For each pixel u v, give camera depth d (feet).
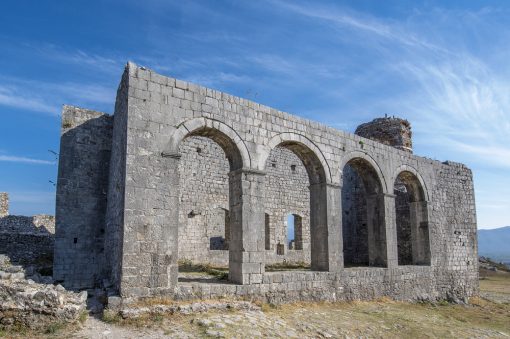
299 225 103.24
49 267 59.36
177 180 46.88
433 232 81.82
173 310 41.22
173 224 45.65
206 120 50.52
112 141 58.49
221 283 50.52
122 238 42.32
